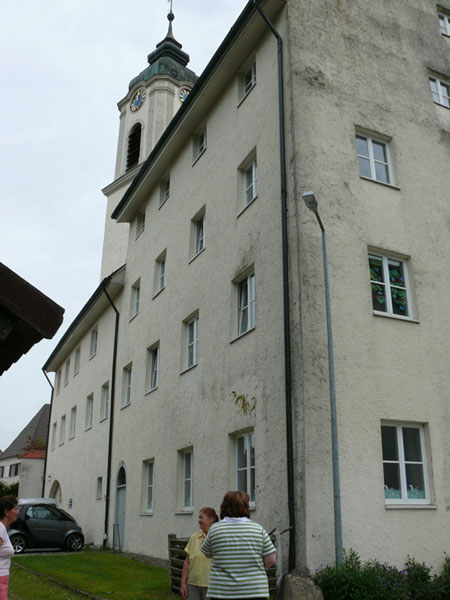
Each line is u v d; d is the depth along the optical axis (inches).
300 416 376.2
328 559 351.3
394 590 330.0
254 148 516.4
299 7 495.8
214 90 606.9
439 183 514.9
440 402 431.8
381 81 516.1
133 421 734.5
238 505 191.3
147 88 1254.9
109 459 807.7
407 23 563.8
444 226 499.5
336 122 471.2
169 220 714.8
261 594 176.7
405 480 400.8
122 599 376.8
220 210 567.5
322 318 402.9
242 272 503.2
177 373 608.4
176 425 589.6
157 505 608.7
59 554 700.7
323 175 445.7
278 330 425.1
